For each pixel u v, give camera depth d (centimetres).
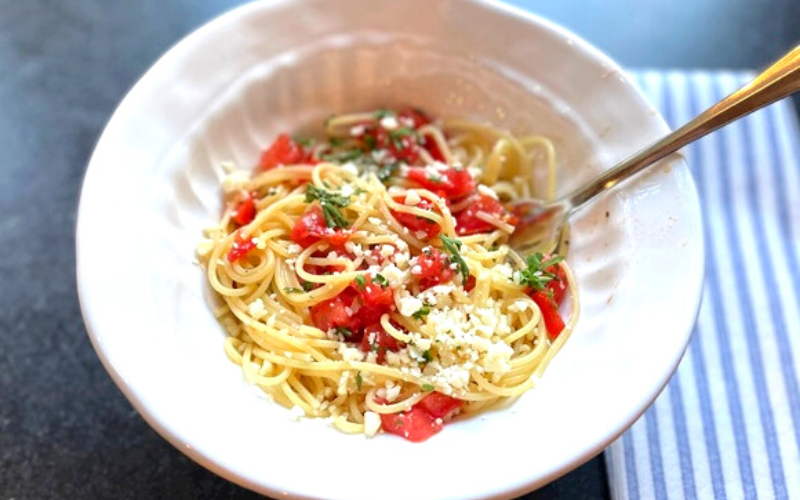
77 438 44
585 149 44
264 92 46
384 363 41
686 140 40
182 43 43
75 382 46
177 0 62
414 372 40
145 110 41
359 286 41
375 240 43
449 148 48
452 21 46
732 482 43
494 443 37
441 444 38
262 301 42
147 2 62
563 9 62
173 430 34
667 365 36
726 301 49
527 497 42
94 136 55
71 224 52
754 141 55
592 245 43
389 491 34
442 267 42
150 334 37
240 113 45
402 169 46
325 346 41
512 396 40
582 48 44
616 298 41
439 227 43
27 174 53
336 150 48
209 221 44
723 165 54
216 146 45
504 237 45
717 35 61
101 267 37
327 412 40
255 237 43
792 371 46
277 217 44
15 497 42
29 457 43
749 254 51
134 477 43
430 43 47
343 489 34
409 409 39
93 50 59
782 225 52
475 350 40
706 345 47
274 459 35
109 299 37
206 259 43
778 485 43
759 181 54
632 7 62
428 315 41
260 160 46
